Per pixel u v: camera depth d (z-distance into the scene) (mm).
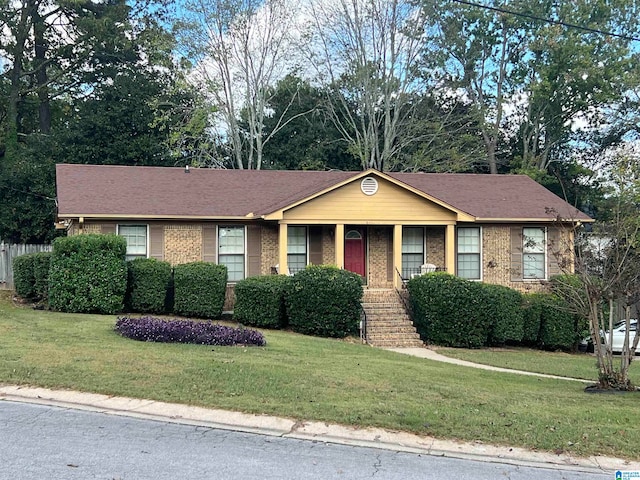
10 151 37469
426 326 19203
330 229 22516
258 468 6605
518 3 39719
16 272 20969
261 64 36500
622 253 11547
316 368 11469
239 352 12766
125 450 7020
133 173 23641
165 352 11945
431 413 8656
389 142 37469
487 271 22688
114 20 38344
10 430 7586
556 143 43188
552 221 21984
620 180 27875
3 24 37969
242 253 21672
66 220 21594
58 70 40844
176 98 36062
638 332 12000
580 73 37469
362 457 7125
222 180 24141
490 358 17031
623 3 38531
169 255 20922
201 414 8469
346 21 36531
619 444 7770
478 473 6762
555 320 19891
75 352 11445
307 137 41156
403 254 22969
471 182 25891
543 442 7762
